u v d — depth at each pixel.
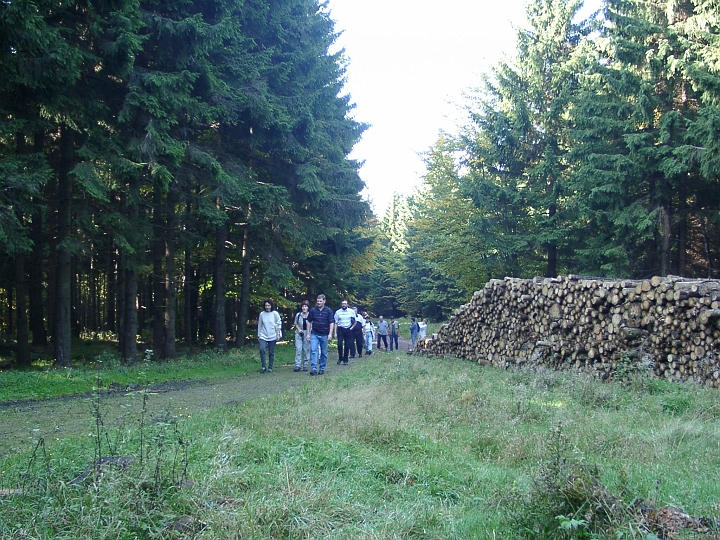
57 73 10.99
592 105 20.05
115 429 6.01
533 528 3.53
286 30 20.16
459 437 6.33
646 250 20.86
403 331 49.38
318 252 25.38
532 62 24.38
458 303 51.06
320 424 6.61
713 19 17.06
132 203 14.10
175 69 14.50
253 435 5.95
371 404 8.00
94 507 3.51
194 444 5.30
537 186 23.44
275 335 14.59
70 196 13.48
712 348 8.88
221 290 20.52
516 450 5.62
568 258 24.19
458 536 3.57
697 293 9.26
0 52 10.28
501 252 24.14
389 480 4.76
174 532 3.37
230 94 15.75
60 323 13.79
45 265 17.55
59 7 11.59
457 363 15.16
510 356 13.72
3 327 26.27
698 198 19.56
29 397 9.62
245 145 19.34
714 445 5.80
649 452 5.55
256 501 3.83
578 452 5.12
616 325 10.54
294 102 19.11
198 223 19.27
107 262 23.42
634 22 19.25
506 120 23.97
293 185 20.05
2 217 10.71
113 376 11.90
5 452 5.70
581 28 24.52
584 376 9.74
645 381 8.92
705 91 16.42
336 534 3.46
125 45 11.88
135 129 13.88
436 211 28.86
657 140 19.12
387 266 68.31
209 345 25.12
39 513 3.56
